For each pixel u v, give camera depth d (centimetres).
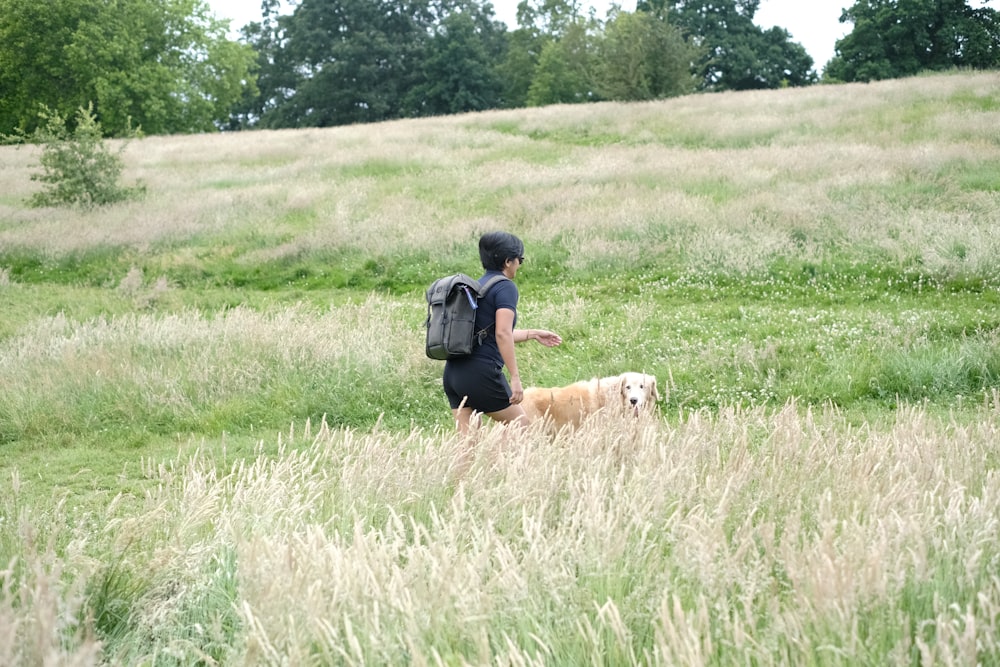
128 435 772
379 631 296
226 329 995
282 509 426
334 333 980
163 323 1041
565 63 6431
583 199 1686
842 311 1070
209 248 1650
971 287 1130
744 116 2803
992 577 309
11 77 4844
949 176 1633
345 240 1571
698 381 858
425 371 886
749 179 1725
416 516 456
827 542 323
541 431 533
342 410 818
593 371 897
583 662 297
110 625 349
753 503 421
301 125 7394
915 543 342
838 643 284
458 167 2270
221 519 421
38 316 1226
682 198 1600
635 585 340
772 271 1258
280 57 7769
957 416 736
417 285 1396
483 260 563
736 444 501
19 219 1936
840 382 823
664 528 375
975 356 829
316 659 302
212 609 358
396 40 7369
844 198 1527
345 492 462
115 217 1880
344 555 355
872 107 2670
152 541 413
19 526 401
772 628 288
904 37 5856
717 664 288
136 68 4866
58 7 4666
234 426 794
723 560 331
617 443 511
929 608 313
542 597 332
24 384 859
